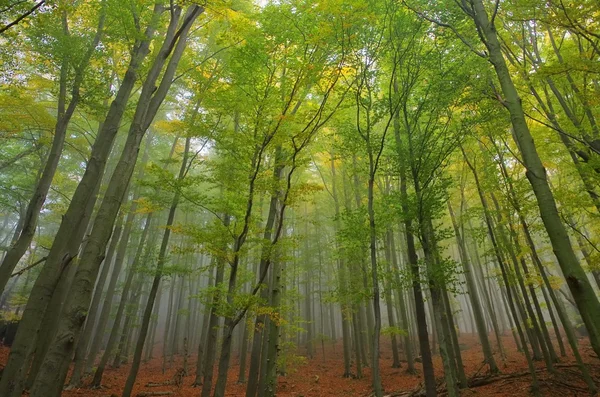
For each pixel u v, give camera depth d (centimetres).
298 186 727
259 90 720
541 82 860
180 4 740
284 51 727
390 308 1644
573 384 907
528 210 927
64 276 1023
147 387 1330
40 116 1052
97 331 1580
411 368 1403
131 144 621
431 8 809
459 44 865
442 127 880
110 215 548
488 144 1143
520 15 698
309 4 682
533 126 1047
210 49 1306
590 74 770
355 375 1506
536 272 1162
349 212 848
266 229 802
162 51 739
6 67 888
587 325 335
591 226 1170
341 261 1552
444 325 1018
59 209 1656
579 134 796
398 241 2153
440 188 806
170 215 1049
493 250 1002
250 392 830
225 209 726
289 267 1920
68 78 879
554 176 1239
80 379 1268
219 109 839
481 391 980
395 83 925
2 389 571
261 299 661
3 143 1562
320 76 711
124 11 778
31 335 624
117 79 1494
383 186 1549
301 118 756
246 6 1070
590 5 611
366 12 684
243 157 729
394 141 998
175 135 1844
